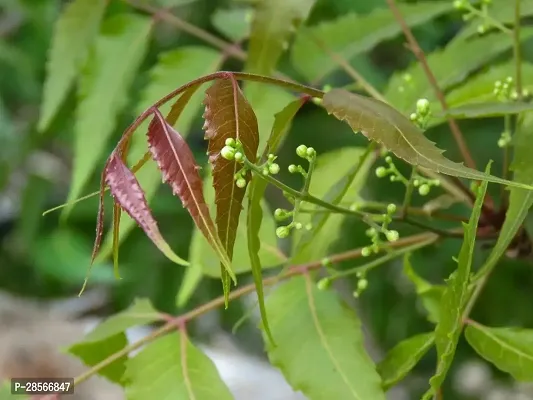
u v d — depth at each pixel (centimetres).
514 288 67
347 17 51
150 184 44
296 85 34
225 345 106
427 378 78
